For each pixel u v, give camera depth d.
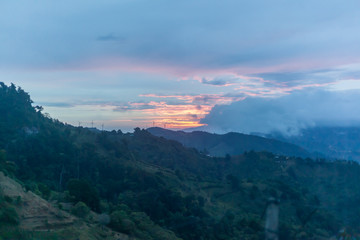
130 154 99.69
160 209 57.19
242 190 71.75
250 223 47.59
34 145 80.12
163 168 96.38
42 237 31.08
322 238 36.69
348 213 47.94
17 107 98.44
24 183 51.66
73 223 37.41
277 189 69.06
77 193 49.31
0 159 53.47
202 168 110.00
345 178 73.38
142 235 41.62
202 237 46.62
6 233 29.70
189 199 63.38
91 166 80.19
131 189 69.75
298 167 89.88
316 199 58.97
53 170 74.69
